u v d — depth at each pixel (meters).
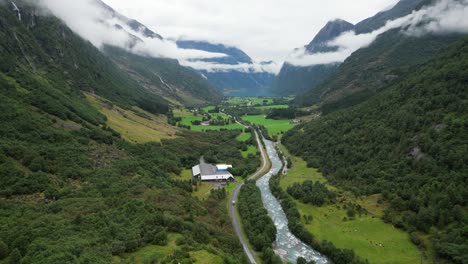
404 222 106.25
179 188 138.00
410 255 92.00
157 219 87.50
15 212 83.19
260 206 128.88
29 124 129.12
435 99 149.38
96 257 65.12
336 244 102.31
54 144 126.75
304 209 128.88
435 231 97.44
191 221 99.12
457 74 153.75
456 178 107.31
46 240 70.00
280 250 103.25
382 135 163.25
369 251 96.31
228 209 133.75
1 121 123.38
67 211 86.81
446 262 85.62
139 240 76.56
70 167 115.06
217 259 74.88
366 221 112.19
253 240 103.94
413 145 138.00
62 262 59.84
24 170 103.06
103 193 104.25
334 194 134.38
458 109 134.62
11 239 69.69
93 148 139.75
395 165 137.62
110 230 78.38
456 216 96.56
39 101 154.75
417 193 114.19
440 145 123.31
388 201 120.81
